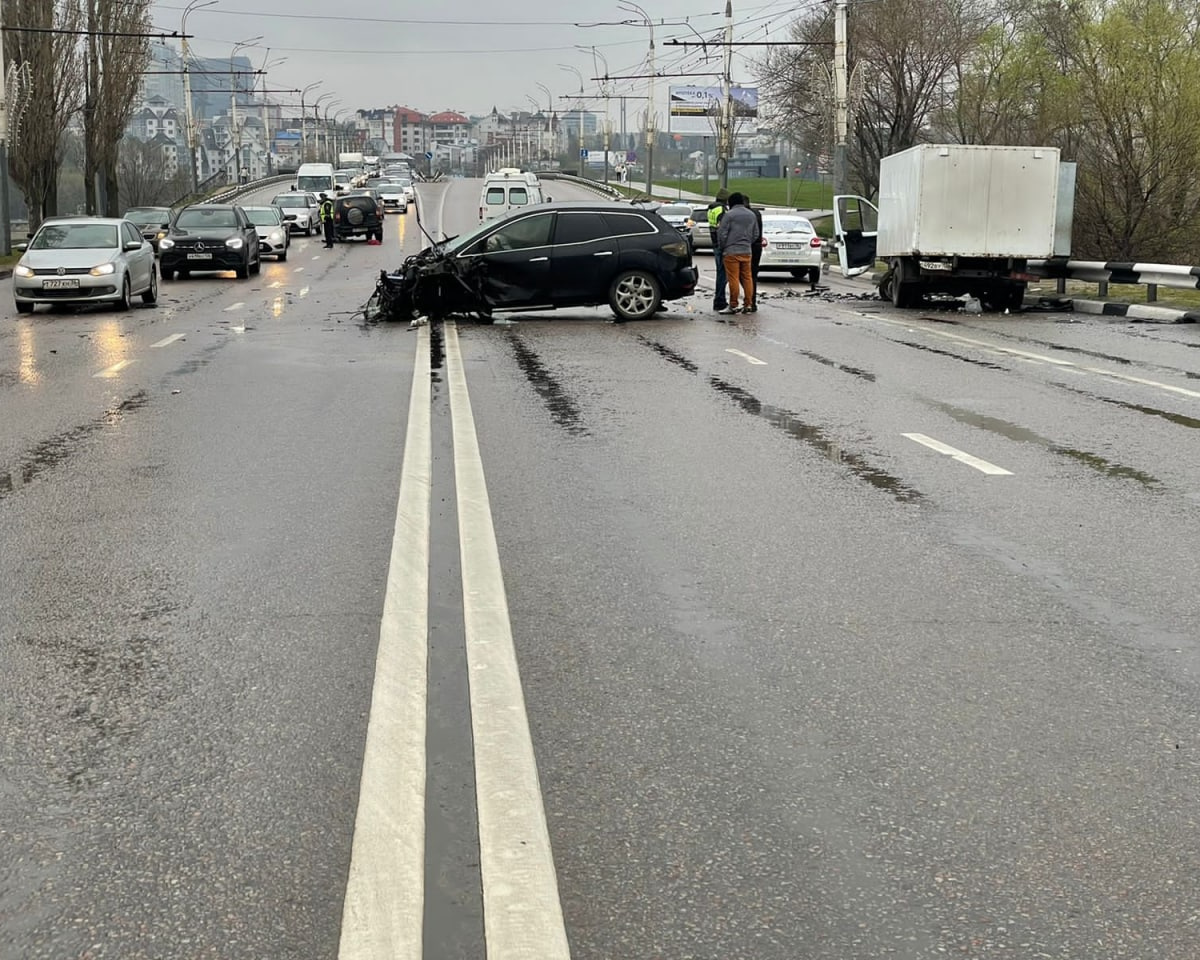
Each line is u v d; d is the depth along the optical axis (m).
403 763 4.16
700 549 6.81
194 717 4.57
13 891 3.41
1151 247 33.50
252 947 3.13
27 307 23.25
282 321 21.28
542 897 3.35
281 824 3.76
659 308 21.23
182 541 7.05
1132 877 3.47
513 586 6.12
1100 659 5.16
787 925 3.23
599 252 20.80
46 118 50.59
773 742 4.34
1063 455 9.56
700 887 3.41
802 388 13.21
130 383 13.84
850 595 6.00
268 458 9.45
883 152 59.72
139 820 3.80
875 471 8.94
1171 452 9.70
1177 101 32.06
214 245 32.78
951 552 6.77
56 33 49.25
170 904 3.33
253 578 6.31
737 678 4.94
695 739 4.36
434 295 20.56
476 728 4.44
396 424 10.93
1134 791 3.99
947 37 57.44
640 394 12.75
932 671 5.02
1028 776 4.09
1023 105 49.25
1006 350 16.86
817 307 24.55
